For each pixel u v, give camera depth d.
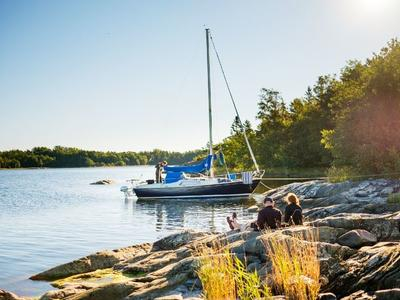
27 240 19.83
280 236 9.62
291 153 68.81
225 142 89.25
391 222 10.84
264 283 8.02
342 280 8.07
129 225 24.56
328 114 64.31
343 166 34.97
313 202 25.28
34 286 12.48
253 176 38.56
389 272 7.55
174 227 23.59
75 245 18.62
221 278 7.52
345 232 10.51
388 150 31.31
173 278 9.55
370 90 34.41
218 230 22.03
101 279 12.19
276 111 82.25
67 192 53.03
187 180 38.44
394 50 35.31
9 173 154.25
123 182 80.44
